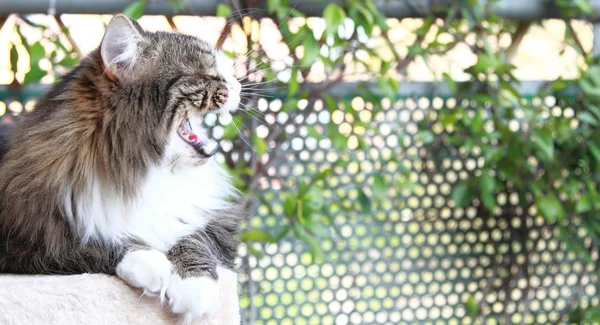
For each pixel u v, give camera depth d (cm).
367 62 304
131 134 180
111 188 179
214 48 208
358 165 305
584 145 316
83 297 163
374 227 321
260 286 316
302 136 309
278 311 320
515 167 312
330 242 317
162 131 183
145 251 174
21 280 164
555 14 310
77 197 178
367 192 319
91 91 182
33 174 178
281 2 278
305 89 301
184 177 195
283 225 287
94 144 180
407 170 307
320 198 288
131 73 184
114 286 168
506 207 327
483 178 304
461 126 311
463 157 321
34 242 179
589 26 318
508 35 334
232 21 283
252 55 278
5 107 291
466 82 313
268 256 315
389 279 326
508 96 299
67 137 179
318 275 321
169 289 169
